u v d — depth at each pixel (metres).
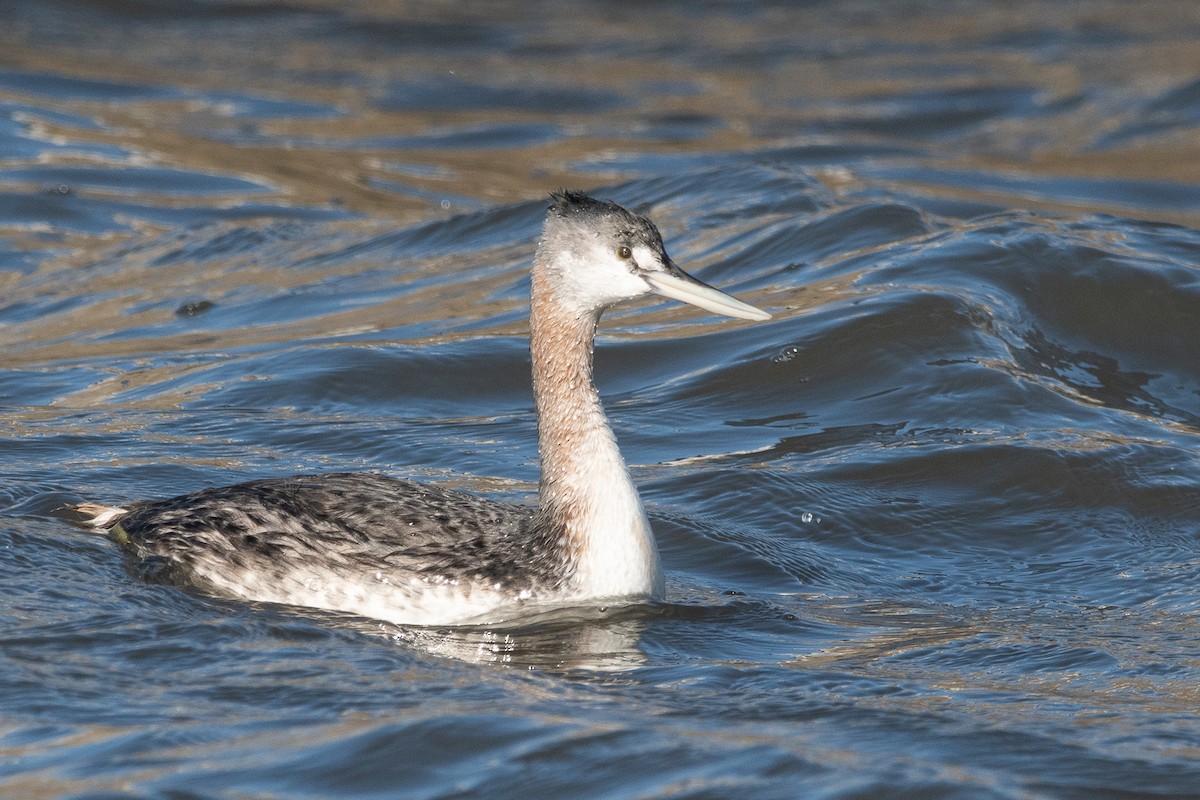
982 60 37.88
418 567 10.40
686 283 10.64
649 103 33.59
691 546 12.12
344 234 23.33
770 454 14.11
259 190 25.89
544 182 26.88
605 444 10.70
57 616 9.73
